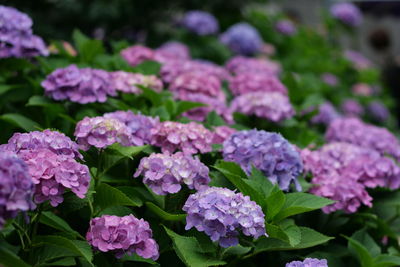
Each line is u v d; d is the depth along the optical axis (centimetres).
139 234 217
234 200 219
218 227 213
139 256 229
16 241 226
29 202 182
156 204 262
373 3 1295
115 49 475
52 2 744
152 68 411
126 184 280
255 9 1009
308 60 785
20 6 694
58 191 204
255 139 283
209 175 273
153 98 348
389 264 267
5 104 354
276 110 369
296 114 424
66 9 746
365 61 871
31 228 238
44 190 199
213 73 455
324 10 864
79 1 748
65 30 759
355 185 294
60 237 203
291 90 457
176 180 241
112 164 263
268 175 274
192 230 242
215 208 212
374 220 308
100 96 315
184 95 382
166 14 835
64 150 220
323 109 522
